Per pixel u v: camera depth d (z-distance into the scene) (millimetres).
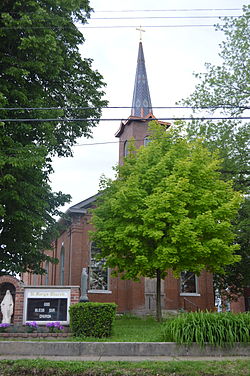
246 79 25109
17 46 18906
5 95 18234
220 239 20594
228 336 12133
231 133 25625
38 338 14016
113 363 10617
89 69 23297
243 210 28188
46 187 22000
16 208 19469
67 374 9969
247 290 40906
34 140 20281
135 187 20922
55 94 22547
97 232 22391
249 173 25969
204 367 10195
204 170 21172
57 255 35281
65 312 15500
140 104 35875
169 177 20203
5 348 11977
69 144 24469
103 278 29375
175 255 20047
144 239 21016
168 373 9875
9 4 18766
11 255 21781
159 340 12797
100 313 14422
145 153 22453
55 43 17953
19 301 15383
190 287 30719
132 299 28531
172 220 19594
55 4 19500
